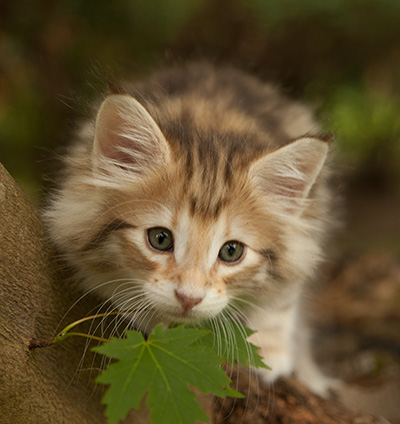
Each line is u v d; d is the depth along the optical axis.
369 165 2.16
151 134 0.65
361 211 1.89
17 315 0.60
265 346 0.72
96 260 0.64
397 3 1.20
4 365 0.59
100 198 0.65
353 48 1.36
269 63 1.30
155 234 0.64
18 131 1.18
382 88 1.73
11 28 1.07
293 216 0.68
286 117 0.76
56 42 1.11
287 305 0.71
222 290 0.65
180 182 0.65
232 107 0.72
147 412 0.63
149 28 1.14
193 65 0.83
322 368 0.83
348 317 1.03
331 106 1.49
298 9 1.16
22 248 0.61
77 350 0.62
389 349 0.88
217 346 0.62
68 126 0.72
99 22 1.11
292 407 0.69
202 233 0.64
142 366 0.57
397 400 0.78
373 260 1.34
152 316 0.65
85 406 0.62
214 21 1.22
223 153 0.66
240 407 0.68
